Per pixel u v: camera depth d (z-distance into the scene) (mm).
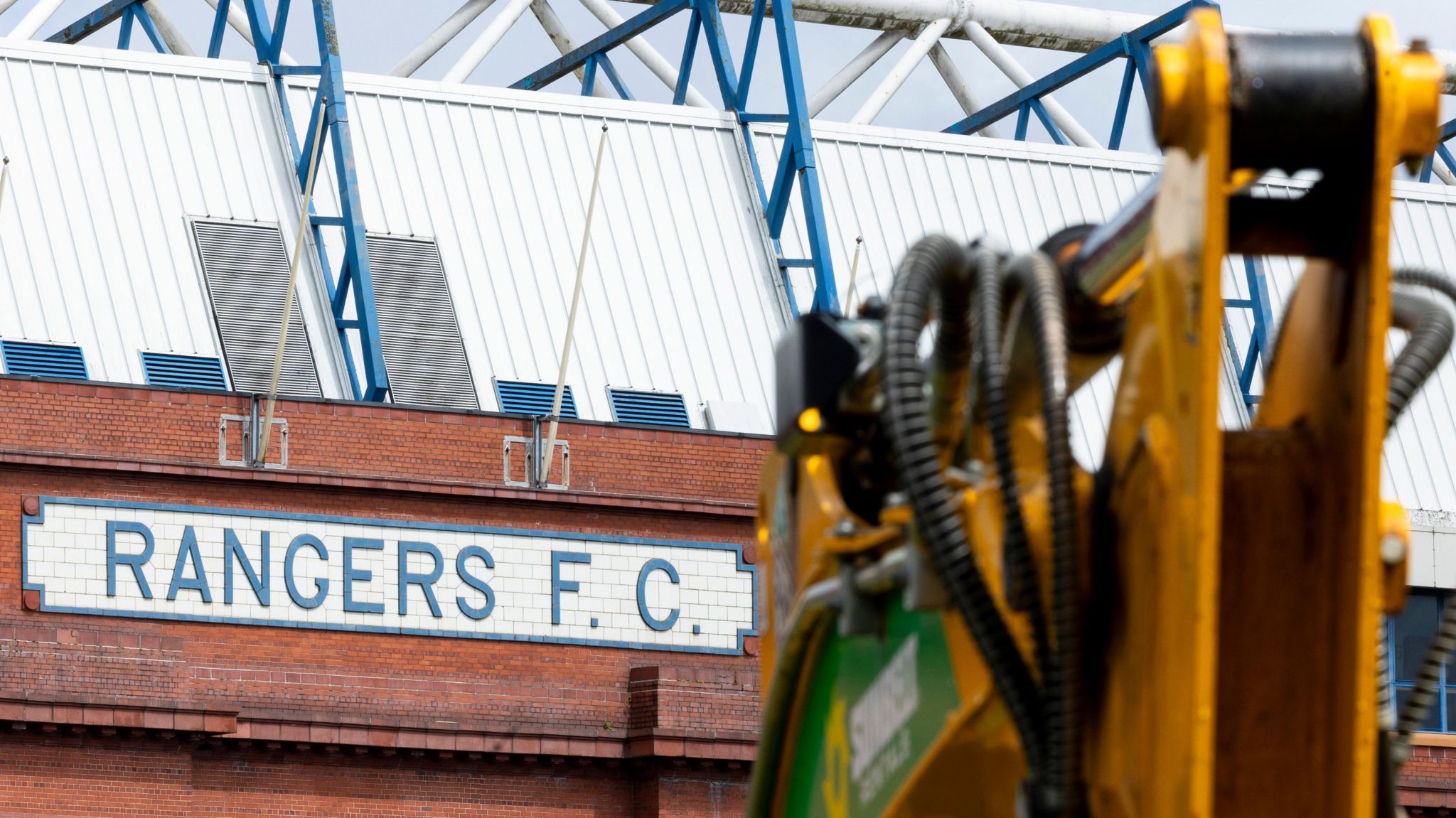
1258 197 5426
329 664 37688
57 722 34938
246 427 38156
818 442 7379
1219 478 5141
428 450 39344
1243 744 5371
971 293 6430
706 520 40469
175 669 36094
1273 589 5379
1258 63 5203
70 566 36375
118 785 35562
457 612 38656
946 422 6930
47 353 42062
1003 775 6441
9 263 43250
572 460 40281
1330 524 5348
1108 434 5746
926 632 6980
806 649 8023
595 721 39156
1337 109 5195
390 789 37875
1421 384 5887
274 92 48594
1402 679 40688
